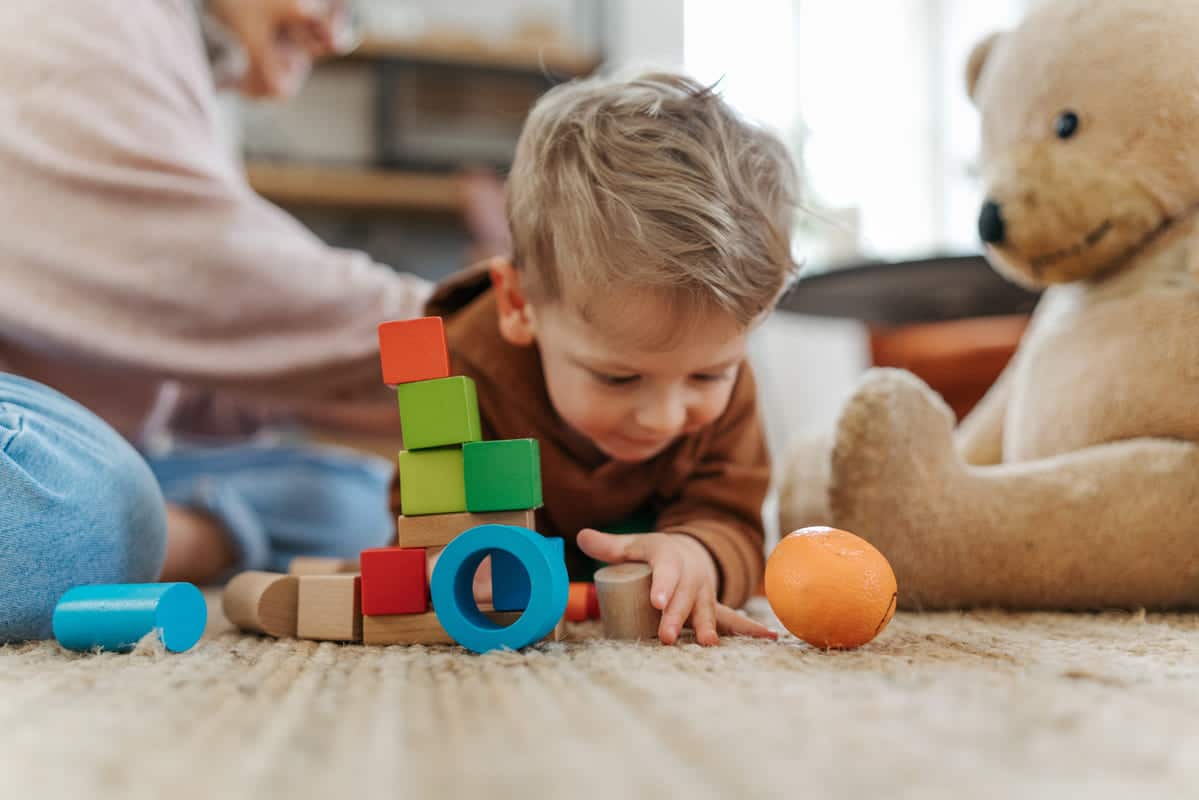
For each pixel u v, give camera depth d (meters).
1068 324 0.90
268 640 0.75
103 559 0.78
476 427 0.73
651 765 0.36
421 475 0.72
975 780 0.34
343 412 1.45
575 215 0.79
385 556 0.71
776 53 3.42
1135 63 0.81
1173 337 0.80
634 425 0.82
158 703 0.49
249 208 1.08
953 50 3.28
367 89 3.13
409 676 0.56
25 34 1.02
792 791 0.32
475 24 3.35
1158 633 0.71
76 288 0.99
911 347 1.81
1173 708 0.44
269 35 1.39
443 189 3.07
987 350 1.73
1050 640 0.67
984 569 0.83
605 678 0.53
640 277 0.75
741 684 0.50
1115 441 0.83
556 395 0.87
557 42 3.26
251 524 1.26
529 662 0.60
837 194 3.30
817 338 3.23
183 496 1.23
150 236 1.00
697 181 0.78
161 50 1.11
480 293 1.01
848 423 0.83
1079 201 0.83
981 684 0.50
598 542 0.79
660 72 0.92
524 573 0.71
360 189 3.00
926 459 0.83
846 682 0.51
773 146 0.87
